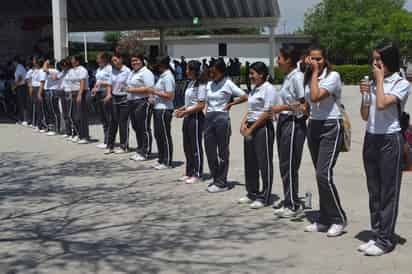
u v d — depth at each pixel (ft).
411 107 67.51
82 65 43.73
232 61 97.71
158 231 21.71
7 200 27.14
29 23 78.79
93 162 35.99
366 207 24.14
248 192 25.31
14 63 63.31
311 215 23.15
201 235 21.08
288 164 22.29
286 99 21.80
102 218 23.71
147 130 35.70
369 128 18.26
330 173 19.94
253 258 18.54
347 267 17.49
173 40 156.56
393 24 176.24
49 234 21.67
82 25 102.58
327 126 19.65
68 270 17.88
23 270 17.93
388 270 17.17
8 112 62.59
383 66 17.58
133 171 32.99
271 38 93.09
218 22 95.71
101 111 40.70
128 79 35.81
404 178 29.27
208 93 27.14
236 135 46.68
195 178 29.76
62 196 27.68
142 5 95.20
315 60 19.36
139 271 17.66
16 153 39.86
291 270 17.42
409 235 20.31
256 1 88.89
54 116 48.42
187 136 29.58
